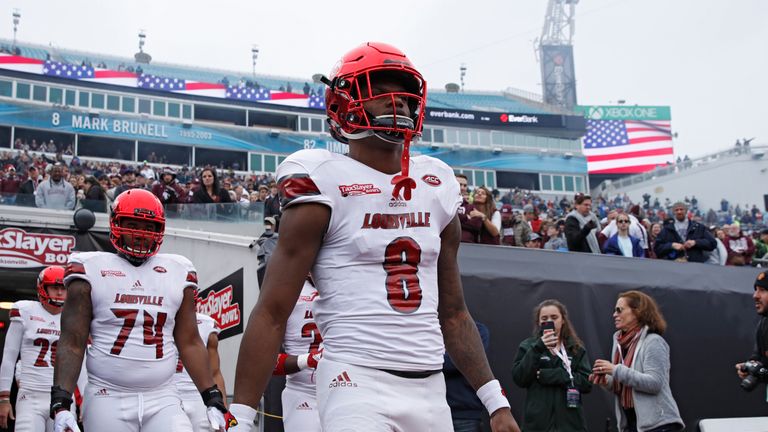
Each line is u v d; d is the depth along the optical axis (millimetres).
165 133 35875
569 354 5086
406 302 2002
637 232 8914
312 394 4617
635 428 5102
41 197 11750
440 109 39781
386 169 2102
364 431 1857
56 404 3434
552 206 33500
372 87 2078
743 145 34562
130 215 3879
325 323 2035
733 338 7512
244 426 1900
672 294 7418
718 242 9875
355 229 2002
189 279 4098
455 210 2207
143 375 3834
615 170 49094
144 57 43625
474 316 6734
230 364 7848
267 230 7094
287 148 38219
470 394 4574
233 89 38125
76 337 3693
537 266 7102
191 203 10500
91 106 35219
